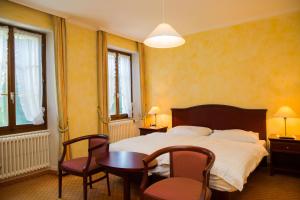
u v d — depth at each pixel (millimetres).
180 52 4883
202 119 4504
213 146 3023
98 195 2840
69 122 3801
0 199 2740
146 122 5348
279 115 3492
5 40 3219
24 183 3230
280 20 3771
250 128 3994
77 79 3957
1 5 3014
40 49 3664
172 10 3527
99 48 4297
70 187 3094
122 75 5215
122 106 5223
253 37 4020
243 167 2377
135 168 2156
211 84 4496
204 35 4551
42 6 3293
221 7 3453
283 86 3770
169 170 2533
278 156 3658
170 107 5066
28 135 3328
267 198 2688
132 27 4320
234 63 4227
